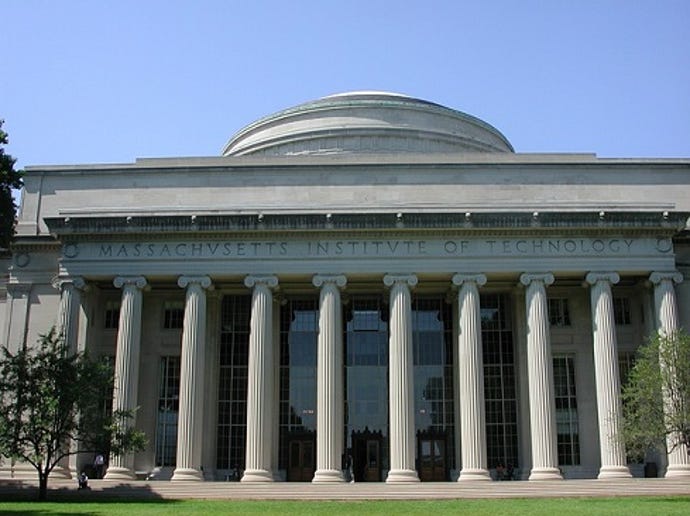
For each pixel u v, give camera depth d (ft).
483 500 143.95
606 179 201.87
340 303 181.98
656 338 149.59
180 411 176.24
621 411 173.78
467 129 255.29
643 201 200.64
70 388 150.61
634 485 155.63
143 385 193.47
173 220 182.39
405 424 173.27
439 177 200.75
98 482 167.32
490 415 193.77
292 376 197.16
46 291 196.03
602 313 179.93
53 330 163.12
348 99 257.96
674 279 181.57
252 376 177.68
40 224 202.18
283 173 201.77
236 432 192.85
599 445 188.65
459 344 183.01
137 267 183.62
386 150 240.12
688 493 151.74
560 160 205.98
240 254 183.62
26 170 205.36
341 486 158.61
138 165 206.08
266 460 174.40
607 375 176.65
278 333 196.65
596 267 182.29
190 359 178.40
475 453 172.65
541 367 176.76
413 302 201.16
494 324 199.21
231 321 199.62
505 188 200.34
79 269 184.03
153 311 198.59
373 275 183.93
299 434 193.47
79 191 203.92
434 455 192.03
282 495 153.99
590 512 114.93
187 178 203.00
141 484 161.79
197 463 174.91
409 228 180.96
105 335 196.65
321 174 201.26
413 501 143.64
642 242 183.73
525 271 181.57
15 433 147.74
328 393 175.32
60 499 147.13
